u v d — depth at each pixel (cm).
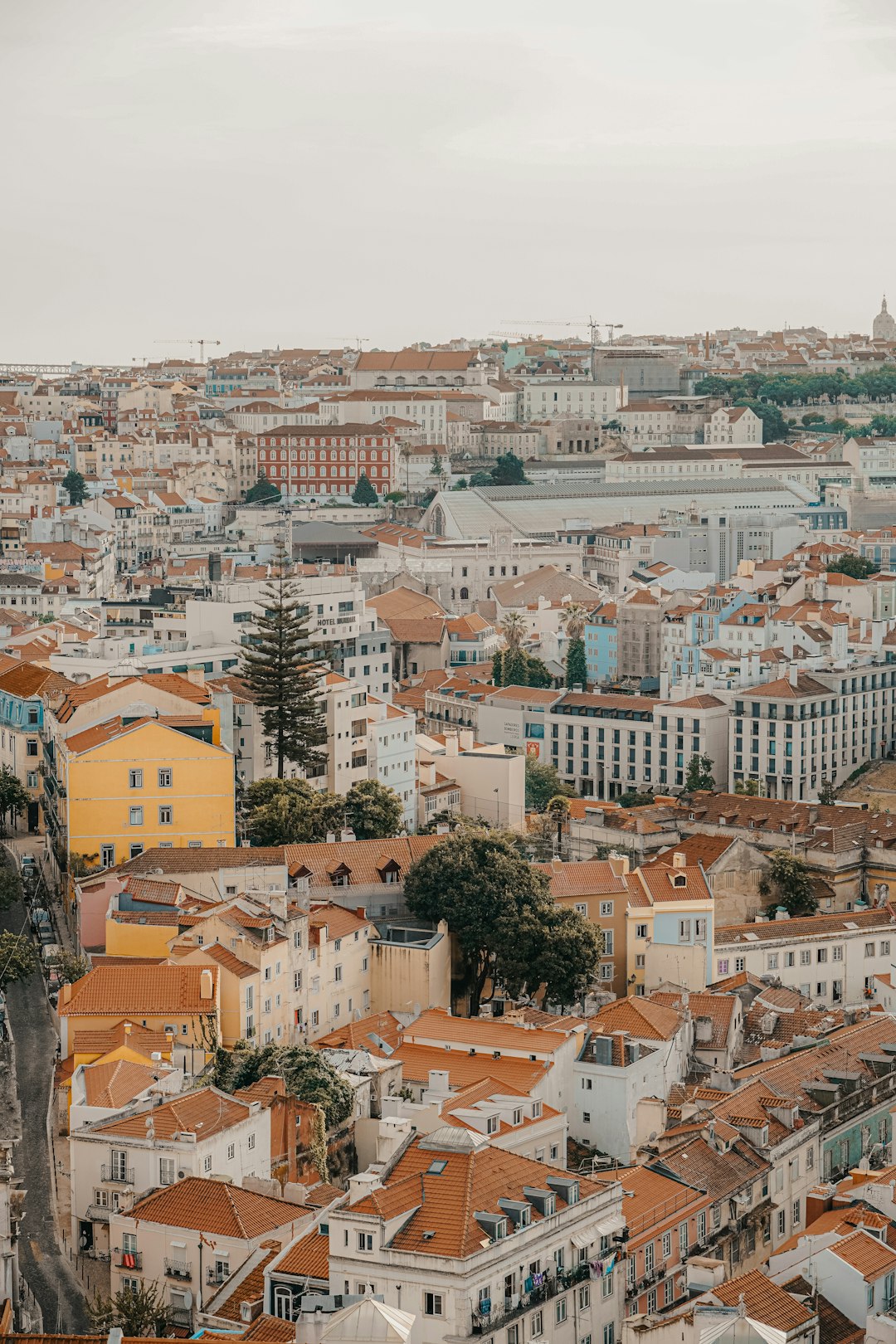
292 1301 19812
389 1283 19375
